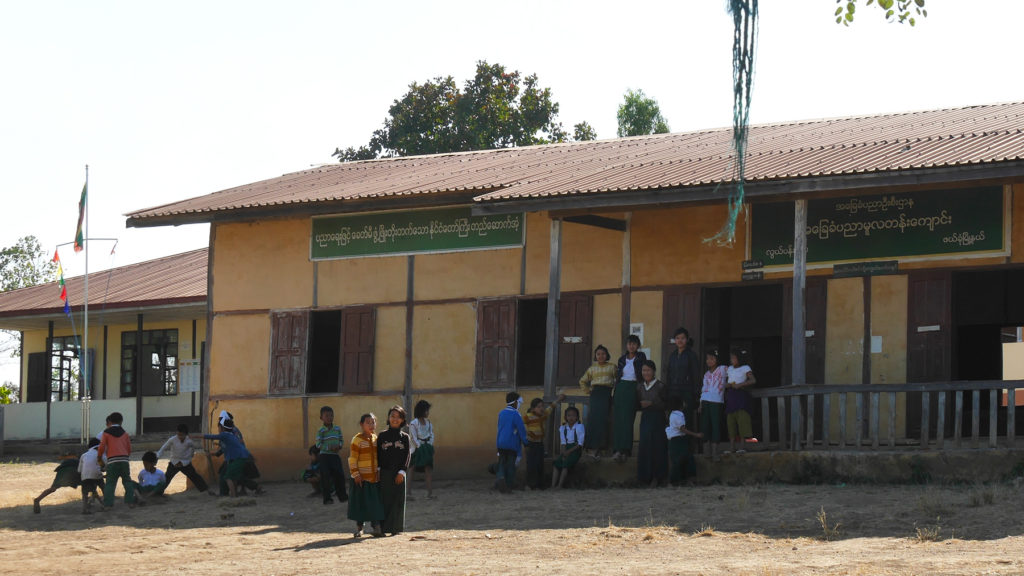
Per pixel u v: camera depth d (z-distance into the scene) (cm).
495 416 2092
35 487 2434
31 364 3612
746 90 937
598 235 2039
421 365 2166
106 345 3431
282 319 2305
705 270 1944
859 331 1830
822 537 1248
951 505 1365
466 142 4762
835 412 1828
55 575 1265
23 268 6000
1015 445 1561
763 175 1670
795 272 1708
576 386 2023
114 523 1742
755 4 925
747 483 1697
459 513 1588
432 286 2173
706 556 1171
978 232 1758
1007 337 2717
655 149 2291
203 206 2298
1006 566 1033
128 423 3194
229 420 2019
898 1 1266
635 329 1986
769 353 2405
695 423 1808
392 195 2122
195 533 1570
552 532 1369
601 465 1819
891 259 1817
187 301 2992
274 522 1659
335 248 2272
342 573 1173
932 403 1755
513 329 2091
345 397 2227
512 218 2114
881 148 1809
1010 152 1573
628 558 1180
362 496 1408
